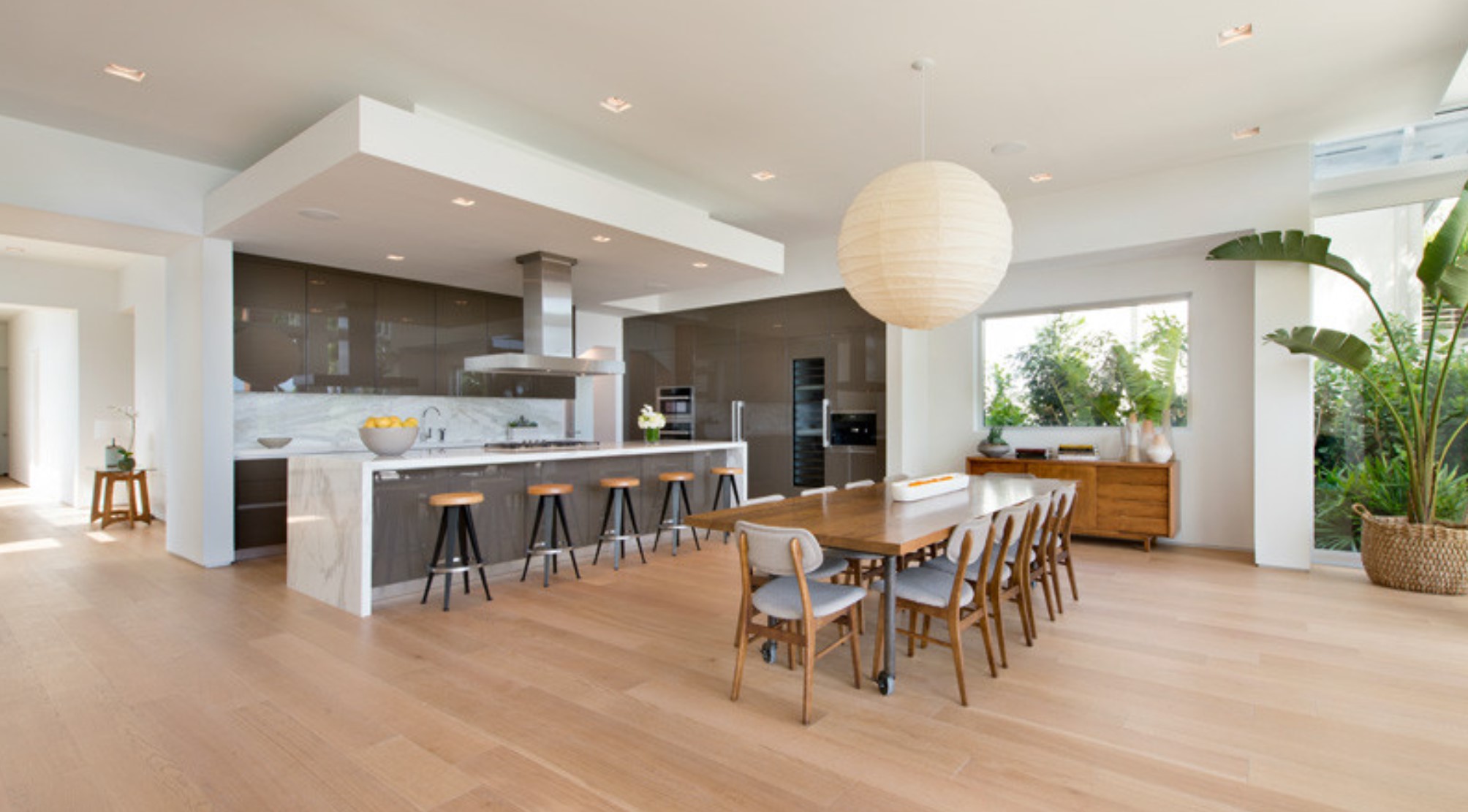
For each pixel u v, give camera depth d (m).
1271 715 2.61
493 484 4.66
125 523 6.96
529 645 3.38
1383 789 2.10
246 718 2.57
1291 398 5.01
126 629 3.60
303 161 3.82
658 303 9.02
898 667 3.10
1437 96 4.11
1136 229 5.52
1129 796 2.06
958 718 2.59
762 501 3.65
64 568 5.02
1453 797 2.06
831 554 3.13
